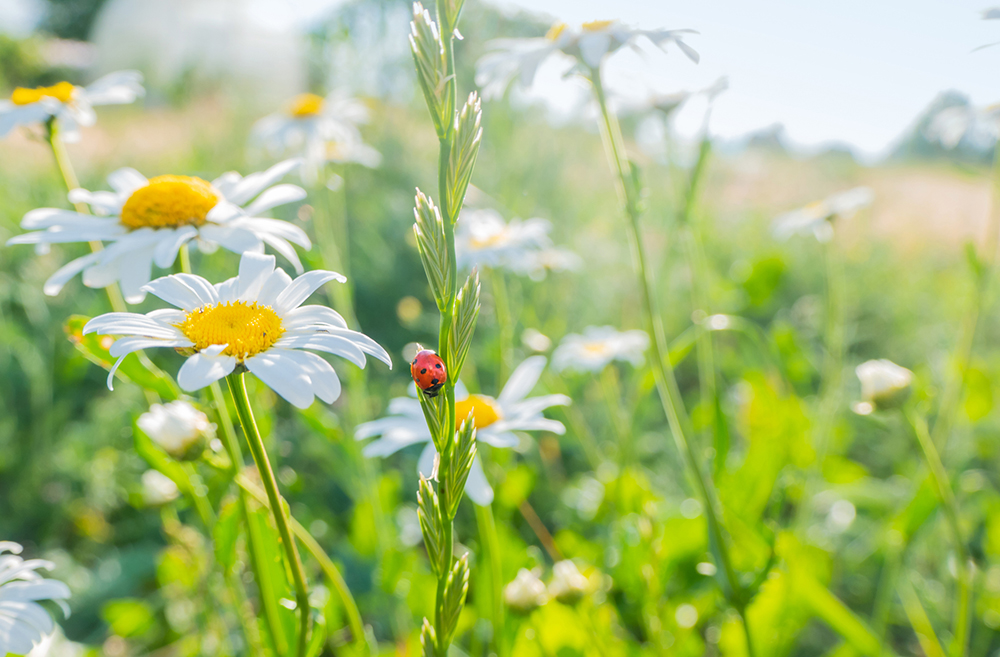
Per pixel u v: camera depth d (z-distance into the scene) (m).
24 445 0.52
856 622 0.32
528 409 0.29
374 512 0.38
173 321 0.21
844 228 1.00
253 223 0.26
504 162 0.67
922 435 0.29
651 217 0.78
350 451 0.38
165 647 0.40
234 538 0.26
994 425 0.53
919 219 1.15
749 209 1.05
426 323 0.63
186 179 0.26
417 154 0.86
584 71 0.28
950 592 0.43
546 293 0.64
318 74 1.04
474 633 0.34
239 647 0.33
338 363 0.49
